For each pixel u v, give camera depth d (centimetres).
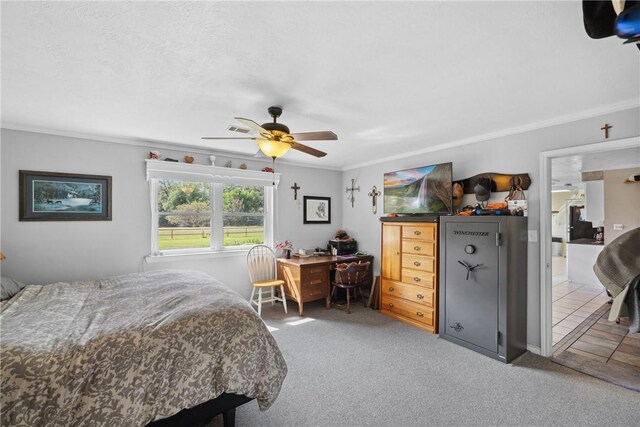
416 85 201
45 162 298
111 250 333
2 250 280
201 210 399
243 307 188
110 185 331
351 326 352
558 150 266
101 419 128
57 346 140
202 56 164
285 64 173
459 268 298
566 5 123
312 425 185
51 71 180
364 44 152
